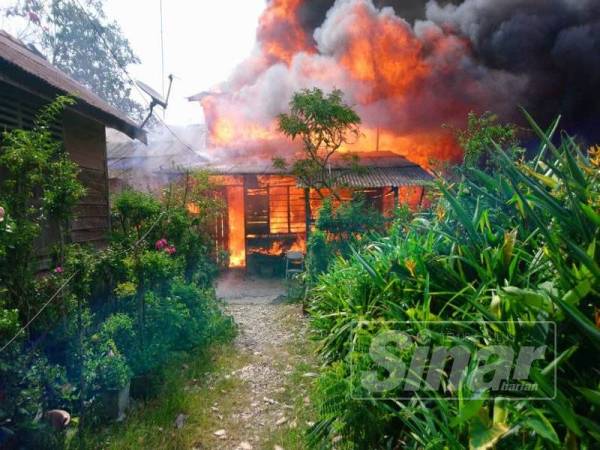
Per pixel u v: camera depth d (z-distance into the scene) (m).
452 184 4.20
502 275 2.42
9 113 4.71
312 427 2.97
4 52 4.31
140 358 3.99
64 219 3.44
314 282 7.58
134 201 6.88
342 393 2.75
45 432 2.77
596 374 1.75
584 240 1.99
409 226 3.92
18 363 2.80
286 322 6.91
